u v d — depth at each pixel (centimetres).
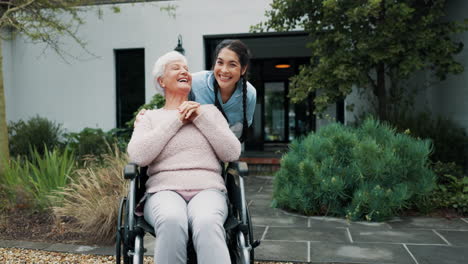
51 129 708
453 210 403
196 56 686
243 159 710
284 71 952
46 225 353
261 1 659
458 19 541
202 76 221
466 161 539
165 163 188
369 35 464
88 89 723
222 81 207
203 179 187
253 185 586
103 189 340
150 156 183
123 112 731
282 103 980
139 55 723
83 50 720
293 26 521
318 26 488
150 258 275
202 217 167
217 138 191
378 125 445
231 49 206
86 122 725
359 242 305
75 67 725
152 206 175
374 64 504
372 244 299
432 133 540
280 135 989
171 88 206
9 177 418
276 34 674
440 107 600
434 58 468
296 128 965
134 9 702
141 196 200
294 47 867
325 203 387
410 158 395
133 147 184
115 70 723
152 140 183
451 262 260
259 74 918
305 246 295
